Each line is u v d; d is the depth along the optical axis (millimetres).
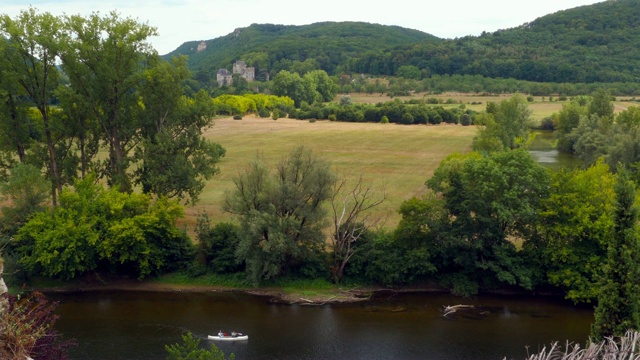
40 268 47250
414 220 47000
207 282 47781
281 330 39500
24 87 52469
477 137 89312
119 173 55844
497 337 38219
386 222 58312
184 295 45969
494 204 44344
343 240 47156
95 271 47719
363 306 43875
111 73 52562
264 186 46594
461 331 39250
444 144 118938
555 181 46406
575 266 43500
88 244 45469
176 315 42000
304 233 47062
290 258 48156
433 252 46656
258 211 45438
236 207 46438
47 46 50062
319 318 41625
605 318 27672
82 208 47719
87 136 59094
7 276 44844
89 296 45562
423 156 104500
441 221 47125
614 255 27719
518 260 45094
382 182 81062
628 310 27109
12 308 18750
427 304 44219
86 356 34906
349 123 160375
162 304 44125
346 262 47594
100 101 54969
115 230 45406
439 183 48375
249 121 165375
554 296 45531
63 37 51312
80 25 51688
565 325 40125
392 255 46344
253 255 45625
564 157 103875
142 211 48750
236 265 48375
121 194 48781
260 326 40156
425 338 38156
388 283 46656
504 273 44250
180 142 57156
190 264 49125
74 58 51312
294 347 36875
